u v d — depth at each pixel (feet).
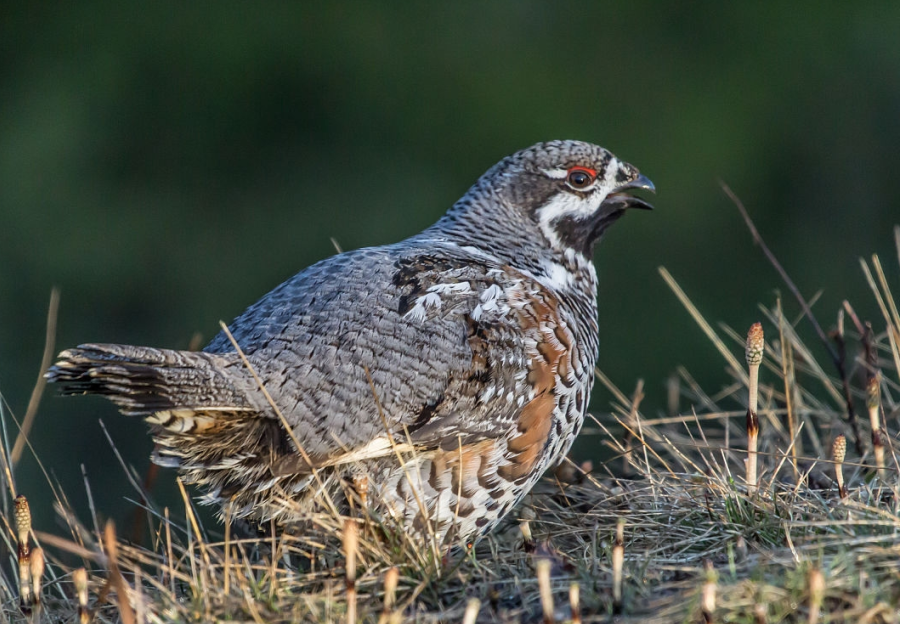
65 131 70.79
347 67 73.87
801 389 30.60
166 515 25.16
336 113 73.87
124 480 56.90
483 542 25.99
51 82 72.43
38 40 74.02
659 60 76.43
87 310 68.80
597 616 20.13
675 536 23.70
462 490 24.12
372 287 24.44
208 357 22.74
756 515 23.40
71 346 67.51
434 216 71.36
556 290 28.53
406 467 23.31
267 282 70.95
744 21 77.82
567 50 76.13
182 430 22.49
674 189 71.87
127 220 70.59
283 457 22.66
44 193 69.77
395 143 73.51
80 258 69.05
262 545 24.62
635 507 25.52
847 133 75.56
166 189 72.38
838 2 77.36
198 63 73.36
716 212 72.33
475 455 24.11
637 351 66.44
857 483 25.76
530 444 24.81
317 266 25.76
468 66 74.43
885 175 74.59
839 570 19.61
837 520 22.02
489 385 24.11
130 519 30.81
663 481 25.75
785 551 21.17
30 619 22.53
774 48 77.36
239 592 21.70
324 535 23.63
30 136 70.54
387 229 71.00
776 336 33.53
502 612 21.03
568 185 29.60
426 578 22.16
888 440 25.95
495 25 76.28
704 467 28.32
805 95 76.28
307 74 73.77
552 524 26.13
